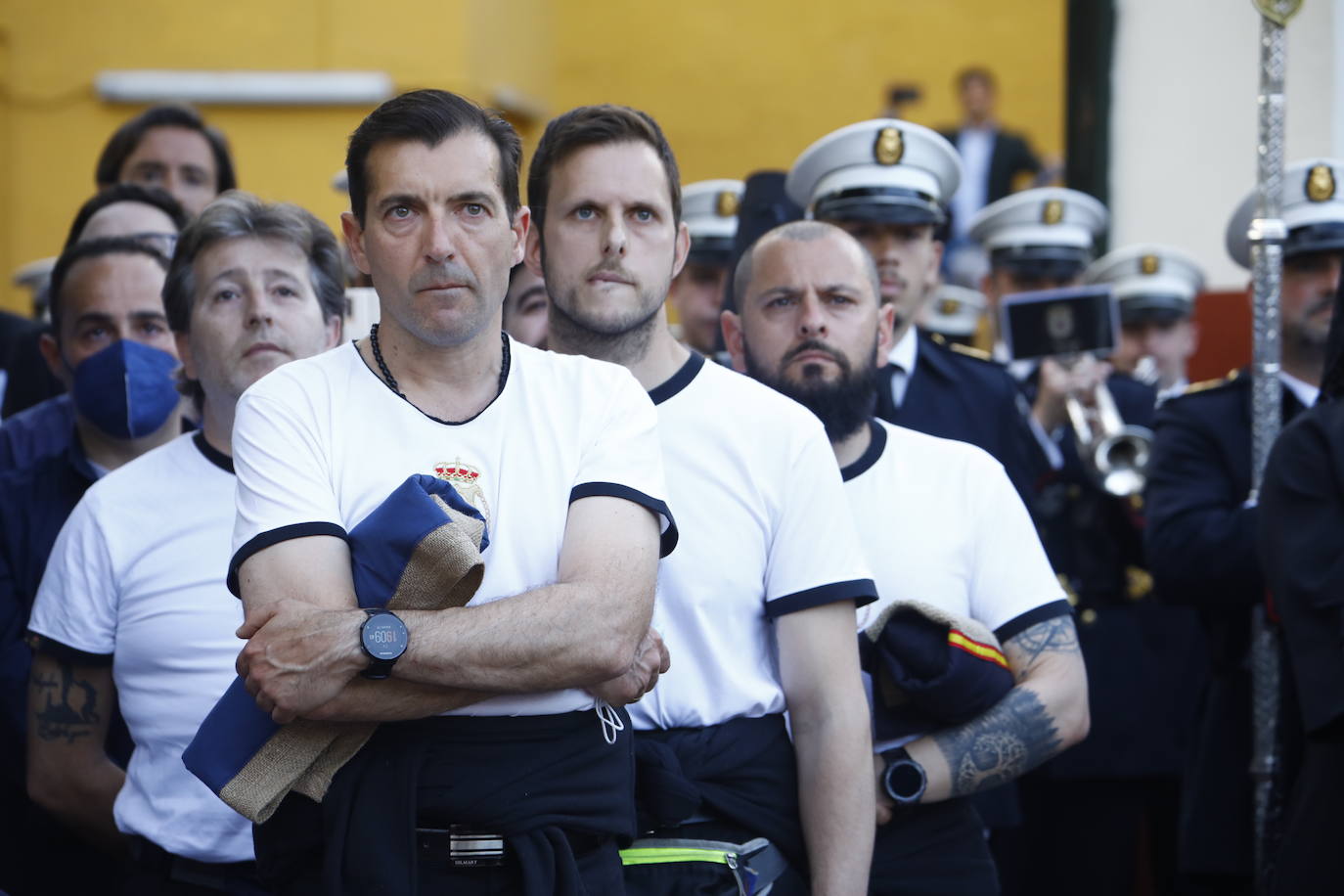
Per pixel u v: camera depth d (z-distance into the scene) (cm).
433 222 592
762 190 1159
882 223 1098
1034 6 2738
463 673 560
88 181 2088
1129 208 1712
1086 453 1159
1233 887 1028
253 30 2084
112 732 804
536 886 569
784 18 2772
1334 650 801
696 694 698
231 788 566
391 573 566
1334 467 822
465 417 607
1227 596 992
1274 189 1002
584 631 575
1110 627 1153
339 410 603
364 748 580
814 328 808
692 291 1291
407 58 2083
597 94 2791
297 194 2080
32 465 909
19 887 859
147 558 759
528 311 960
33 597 870
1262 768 926
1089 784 1160
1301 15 1631
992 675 753
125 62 2088
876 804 739
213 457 782
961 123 2667
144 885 734
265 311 790
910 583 790
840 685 707
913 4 2748
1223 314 1670
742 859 671
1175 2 1691
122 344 887
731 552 709
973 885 761
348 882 565
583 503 604
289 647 554
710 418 725
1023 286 1518
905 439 826
